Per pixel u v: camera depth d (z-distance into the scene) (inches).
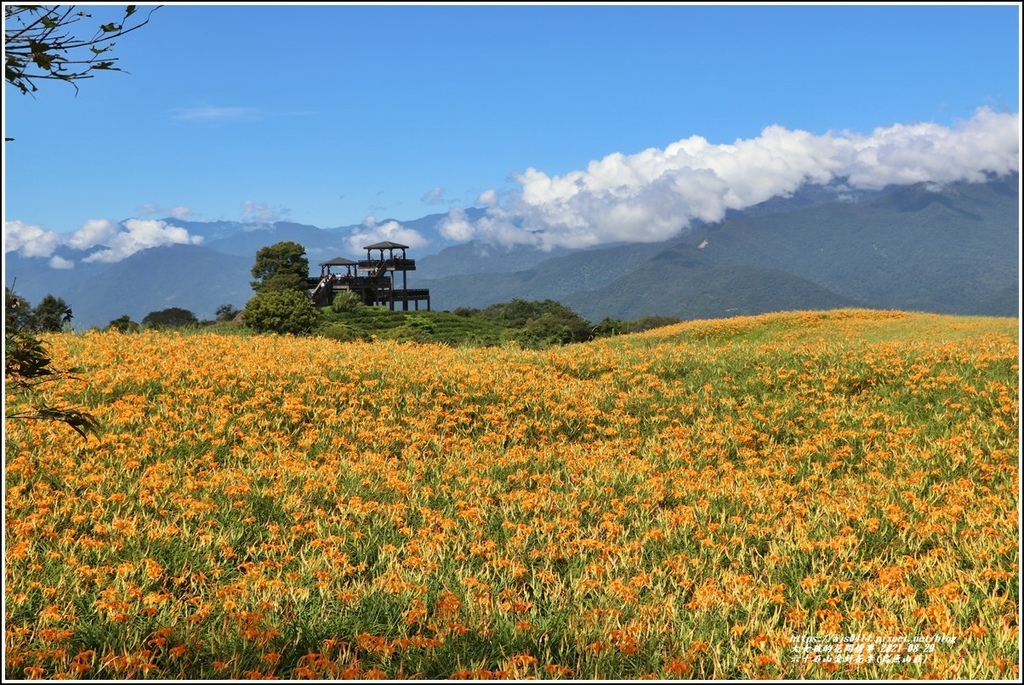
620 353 620.7
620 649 173.9
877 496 300.7
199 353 548.1
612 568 228.4
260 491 289.4
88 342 552.7
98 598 191.2
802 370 545.6
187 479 295.6
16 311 125.8
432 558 230.2
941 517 265.1
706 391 498.0
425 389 486.6
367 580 226.2
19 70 114.7
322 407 435.2
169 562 224.1
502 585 214.5
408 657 172.2
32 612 183.6
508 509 283.0
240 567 226.4
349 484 307.1
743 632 186.2
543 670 167.3
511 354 615.8
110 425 364.5
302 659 167.5
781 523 275.0
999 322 1150.3
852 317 1397.6
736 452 397.1
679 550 247.3
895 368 518.3
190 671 165.9
